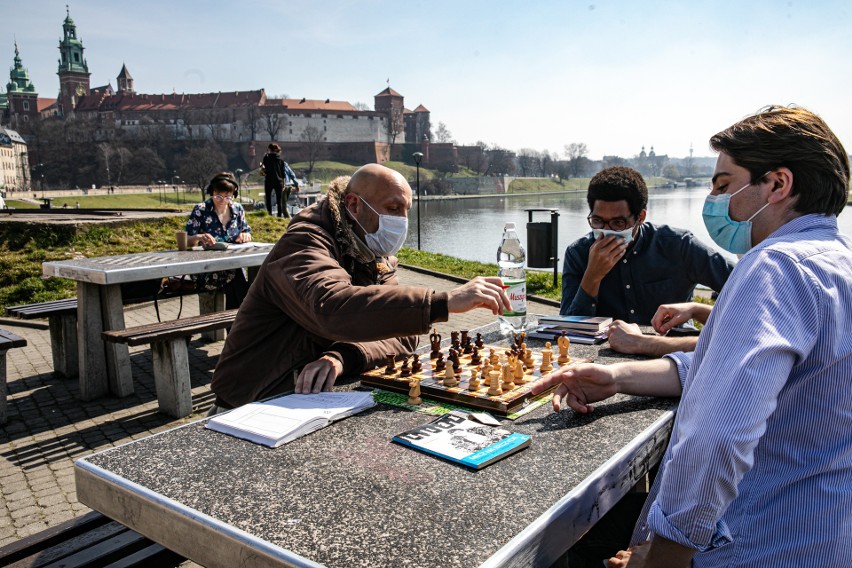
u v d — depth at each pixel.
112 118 138.12
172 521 1.33
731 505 1.47
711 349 1.36
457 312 1.99
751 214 1.64
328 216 2.56
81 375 5.51
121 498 1.45
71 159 131.50
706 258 3.40
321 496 1.36
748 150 1.60
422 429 1.69
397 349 2.51
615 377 1.89
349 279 2.32
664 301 3.54
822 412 1.40
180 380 5.08
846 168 1.58
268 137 128.12
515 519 1.25
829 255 1.41
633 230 3.36
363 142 130.75
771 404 1.26
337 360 2.21
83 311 5.43
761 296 1.34
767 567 1.42
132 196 109.31
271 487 1.41
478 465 1.46
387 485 1.40
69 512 3.63
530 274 11.34
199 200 109.00
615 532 2.24
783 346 1.27
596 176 3.25
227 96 136.50
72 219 13.12
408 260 13.96
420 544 1.17
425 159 140.62
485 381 2.04
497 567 1.10
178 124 135.75
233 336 2.59
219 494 1.38
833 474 1.42
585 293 3.33
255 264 6.17
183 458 1.58
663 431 1.78
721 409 1.26
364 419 1.83
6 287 10.18
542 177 153.25
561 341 2.29
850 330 1.37
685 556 1.32
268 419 1.77
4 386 4.98
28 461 4.34
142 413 5.20
